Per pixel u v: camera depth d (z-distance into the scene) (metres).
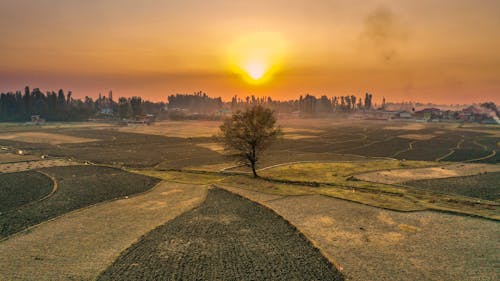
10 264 33.81
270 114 81.00
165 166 95.56
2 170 83.31
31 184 68.62
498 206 52.97
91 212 51.03
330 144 145.62
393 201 55.91
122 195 60.88
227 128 81.38
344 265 33.75
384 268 33.00
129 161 104.06
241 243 39.81
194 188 66.44
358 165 92.50
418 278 31.00
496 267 33.03
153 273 32.47
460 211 49.84
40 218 47.94
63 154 116.75
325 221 46.78
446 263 33.97
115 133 197.12
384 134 192.12
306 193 61.75
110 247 38.34
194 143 149.75
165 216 49.41
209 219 48.12
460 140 158.75
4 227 44.16
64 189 64.69
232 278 31.75
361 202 55.16
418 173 80.44
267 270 33.25
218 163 99.88
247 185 68.88
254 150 79.75
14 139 160.12
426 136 178.88
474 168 86.44
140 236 41.69
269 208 52.72
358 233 42.19
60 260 34.91
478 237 40.47
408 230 43.00
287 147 135.62
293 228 44.34
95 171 83.56
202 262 34.97
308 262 34.81
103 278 31.34
